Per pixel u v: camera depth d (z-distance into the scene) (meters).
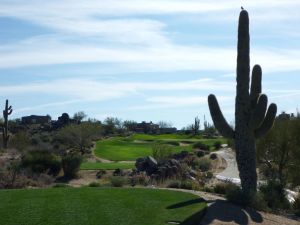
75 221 14.98
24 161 36.66
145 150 68.12
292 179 33.22
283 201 23.98
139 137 96.06
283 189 26.30
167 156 49.84
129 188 22.19
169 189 22.22
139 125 130.88
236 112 21.86
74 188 22.14
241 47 21.86
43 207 16.86
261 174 35.28
